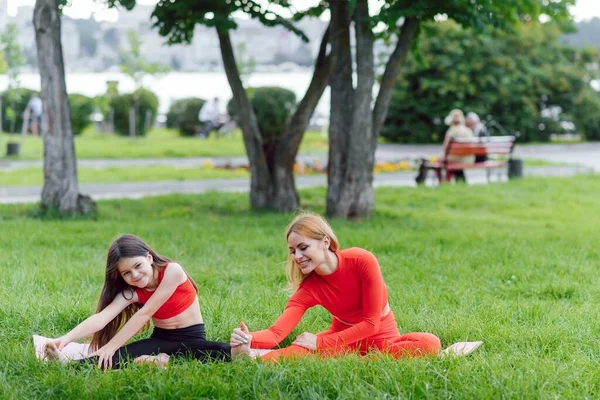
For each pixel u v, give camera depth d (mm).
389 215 13438
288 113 25906
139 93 35500
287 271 5602
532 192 17078
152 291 5477
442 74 32750
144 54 36312
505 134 33562
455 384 4797
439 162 18812
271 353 5348
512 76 33469
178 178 19516
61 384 4805
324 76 13781
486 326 6316
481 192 16906
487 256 9617
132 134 32281
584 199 16109
